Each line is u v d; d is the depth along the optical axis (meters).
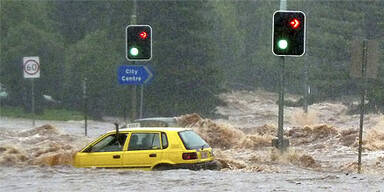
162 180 35.81
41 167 44.88
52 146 69.38
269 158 61.56
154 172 40.53
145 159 46.72
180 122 91.88
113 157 47.34
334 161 65.12
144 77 65.12
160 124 74.75
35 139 83.69
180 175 38.66
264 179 36.50
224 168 51.88
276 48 54.25
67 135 88.81
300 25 53.88
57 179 36.50
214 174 39.59
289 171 49.88
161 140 47.03
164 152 46.56
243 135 87.69
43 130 91.81
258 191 31.14
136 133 47.81
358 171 49.94
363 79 49.59
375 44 49.12
